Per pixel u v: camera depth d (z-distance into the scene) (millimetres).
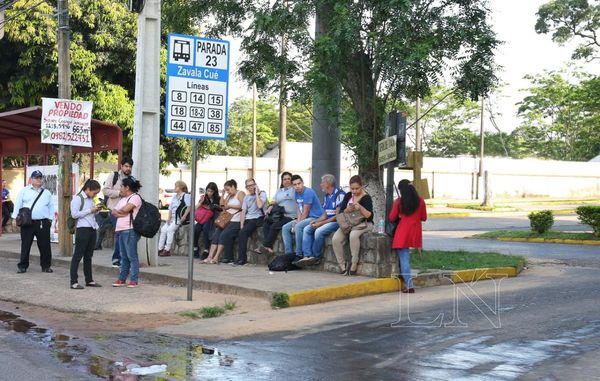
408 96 14930
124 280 12086
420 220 11531
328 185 12883
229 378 6371
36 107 16906
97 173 40969
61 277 13250
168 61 10438
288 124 70688
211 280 11703
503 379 6258
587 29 38969
